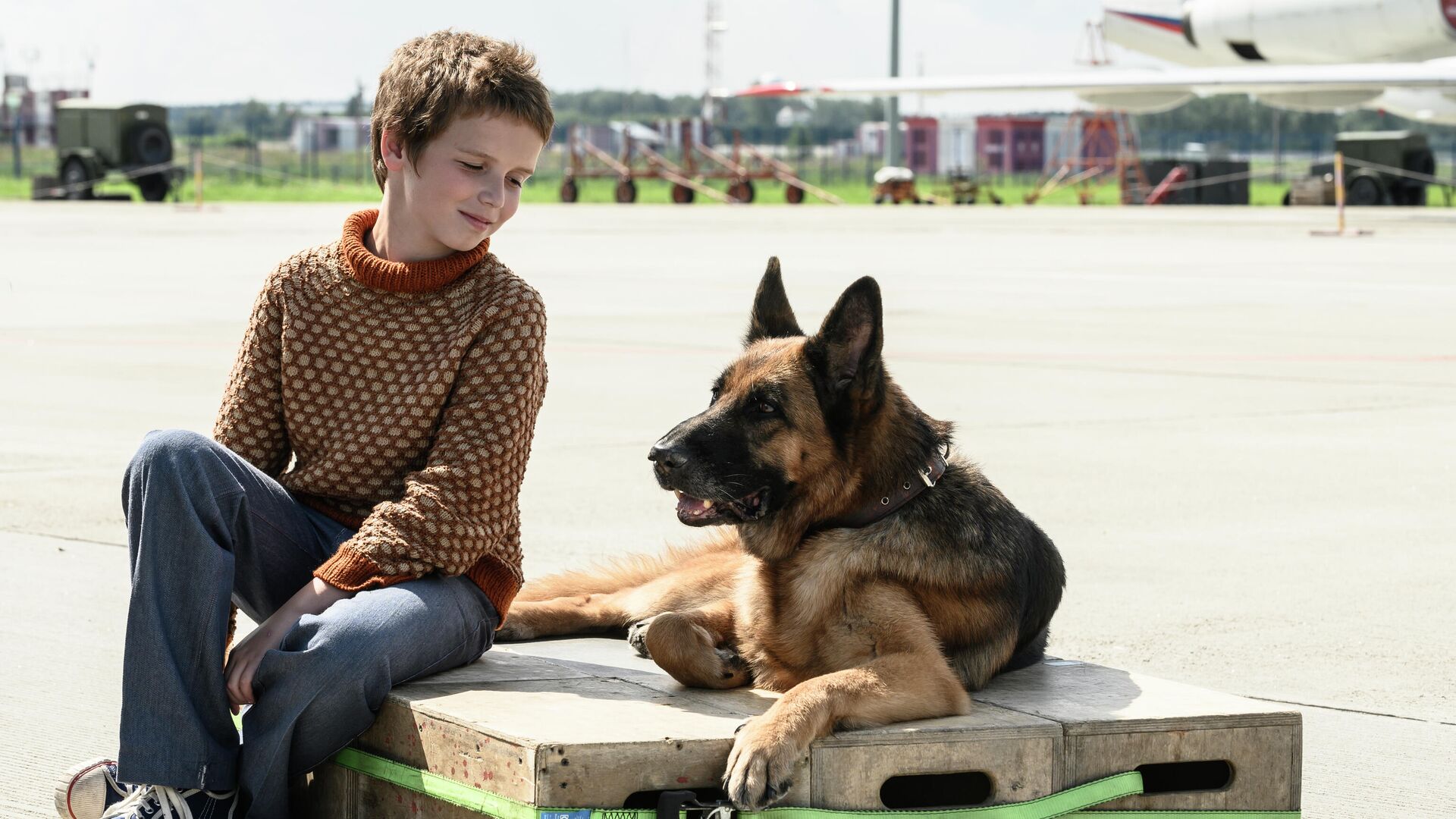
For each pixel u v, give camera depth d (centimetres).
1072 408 1041
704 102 10900
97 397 1031
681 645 368
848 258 2598
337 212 4269
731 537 496
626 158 6450
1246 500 758
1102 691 372
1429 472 830
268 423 376
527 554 627
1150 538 679
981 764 327
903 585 376
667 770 309
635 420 970
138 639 323
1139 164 6350
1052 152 14012
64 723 431
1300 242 3109
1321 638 534
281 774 334
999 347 1384
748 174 6212
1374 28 4372
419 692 343
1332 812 386
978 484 407
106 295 1786
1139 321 1614
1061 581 437
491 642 379
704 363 1230
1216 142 10012
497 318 362
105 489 751
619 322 1550
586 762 301
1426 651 520
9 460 819
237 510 342
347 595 345
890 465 389
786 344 405
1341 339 1454
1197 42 4953
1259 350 1369
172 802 326
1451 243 3016
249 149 9331
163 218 3838
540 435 920
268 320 374
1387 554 655
